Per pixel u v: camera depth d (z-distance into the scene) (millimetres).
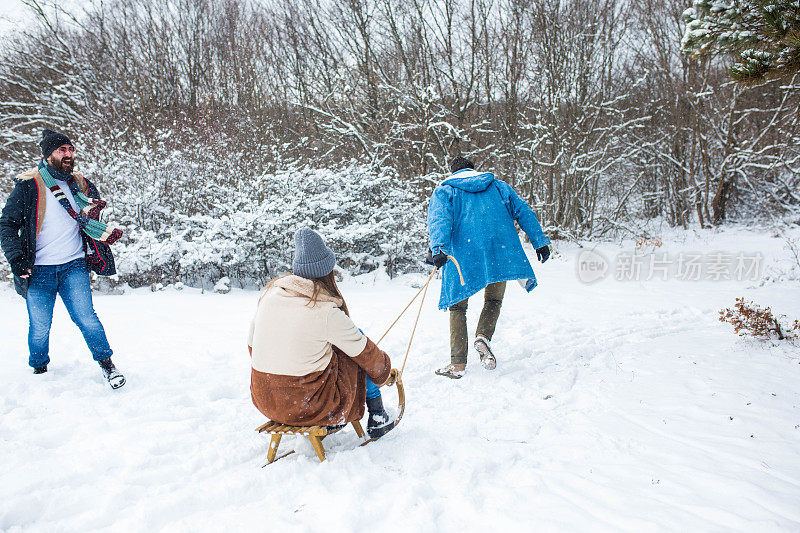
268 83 17797
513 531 2061
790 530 1976
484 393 3773
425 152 13469
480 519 2160
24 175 3555
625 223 17266
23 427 2977
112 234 3668
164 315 5965
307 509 2227
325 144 15430
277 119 16656
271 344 2584
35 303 3652
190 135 11250
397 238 9234
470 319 6039
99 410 3252
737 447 2773
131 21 17484
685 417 3205
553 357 4598
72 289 3621
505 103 15312
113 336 5039
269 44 17828
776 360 4238
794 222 16344
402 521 2127
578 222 16328
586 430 3062
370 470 2559
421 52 14781
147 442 2828
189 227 8383
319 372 2605
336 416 2672
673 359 4387
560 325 5773
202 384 3854
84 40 16828
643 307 6742
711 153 18188
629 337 5285
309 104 16000
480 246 4117
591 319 6113
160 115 14062
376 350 2744
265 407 2658
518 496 2322
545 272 10016
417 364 4430
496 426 3182
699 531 2004
